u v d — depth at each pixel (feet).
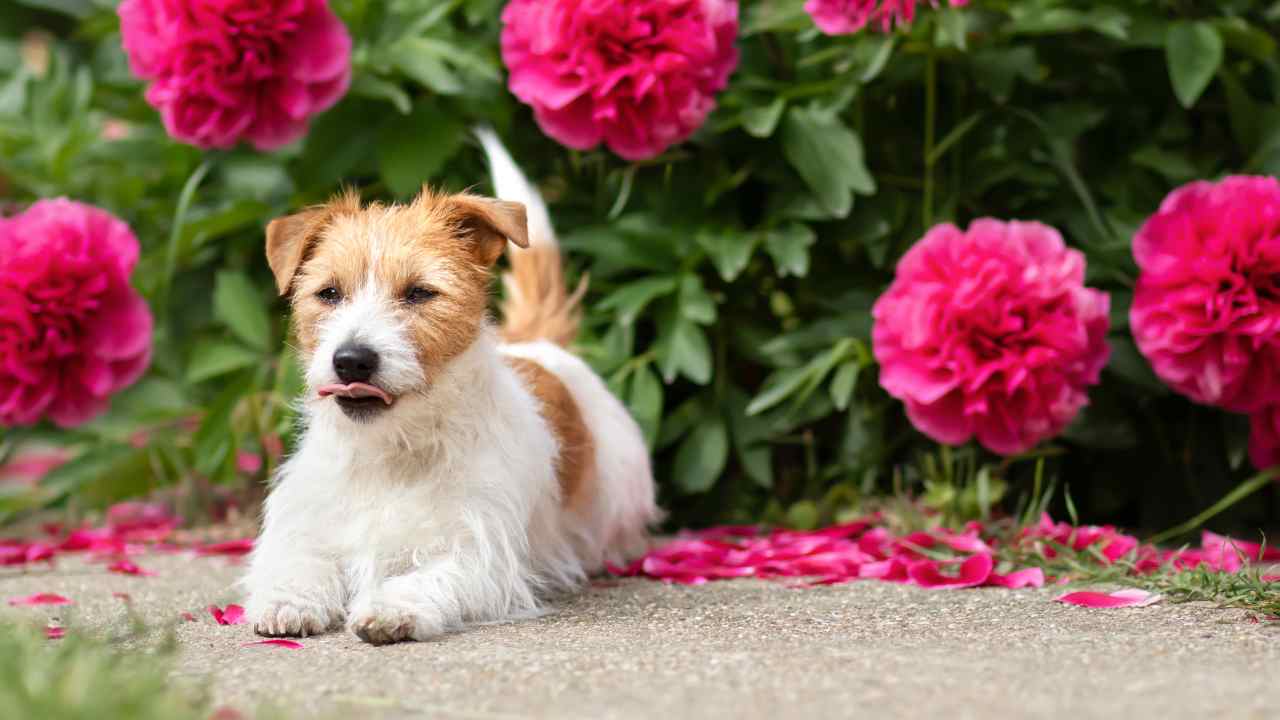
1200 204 13.24
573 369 12.87
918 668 7.48
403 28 15.55
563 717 6.38
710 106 13.89
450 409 10.09
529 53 13.91
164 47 13.82
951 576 11.42
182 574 12.65
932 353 13.07
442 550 10.02
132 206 16.76
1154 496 15.40
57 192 17.07
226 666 7.89
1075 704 6.50
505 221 10.41
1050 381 12.75
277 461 15.05
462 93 15.25
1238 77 15.30
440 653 8.27
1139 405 15.31
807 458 15.97
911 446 15.42
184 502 16.44
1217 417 15.01
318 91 14.19
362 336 9.56
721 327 15.53
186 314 16.55
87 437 16.48
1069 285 12.85
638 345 15.98
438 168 14.88
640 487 12.98
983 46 14.53
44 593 11.39
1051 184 14.92
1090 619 9.30
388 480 10.13
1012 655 7.89
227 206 15.57
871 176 15.15
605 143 15.47
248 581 10.12
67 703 5.69
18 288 13.99
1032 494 15.17
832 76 15.14
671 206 15.23
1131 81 15.48
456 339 10.07
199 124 14.11
